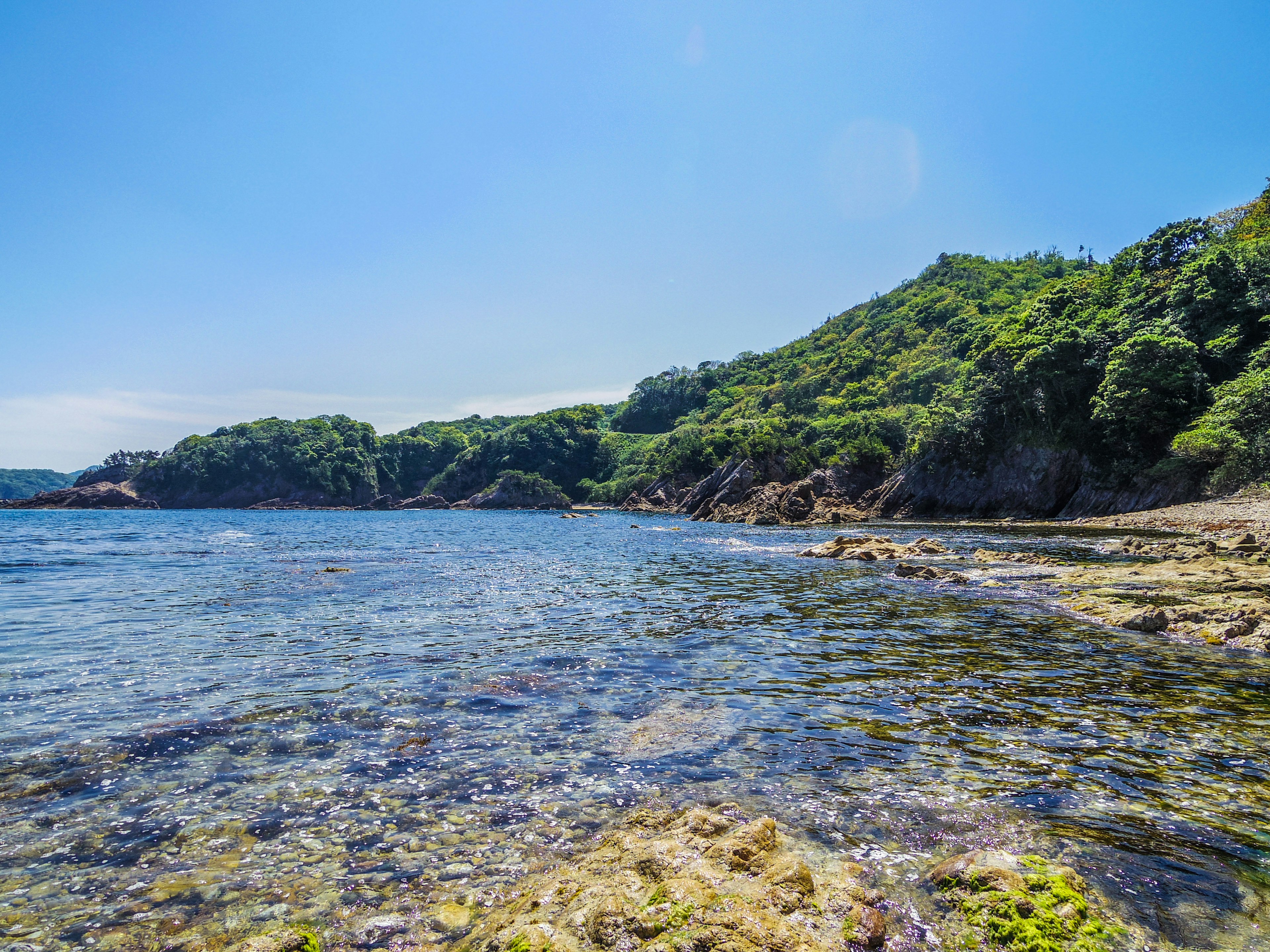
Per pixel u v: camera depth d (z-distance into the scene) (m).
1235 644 13.30
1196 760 7.51
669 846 5.14
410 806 6.43
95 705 9.42
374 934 4.52
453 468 168.12
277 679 10.83
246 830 5.96
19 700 9.64
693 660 12.20
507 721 8.87
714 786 6.84
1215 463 52.38
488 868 5.35
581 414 177.62
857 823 6.04
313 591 21.22
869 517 79.38
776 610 17.70
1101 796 6.59
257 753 7.71
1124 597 18.14
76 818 6.14
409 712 9.23
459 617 16.66
